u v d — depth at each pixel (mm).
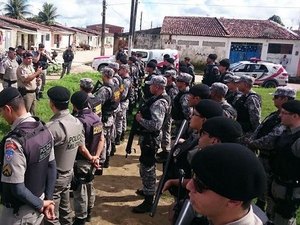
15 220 2387
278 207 2998
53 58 24766
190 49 29891
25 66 7371
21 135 2287
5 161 2242
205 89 3676
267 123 3561
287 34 29094
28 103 7469
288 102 2975
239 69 20875
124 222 4137
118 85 5625
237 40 29312
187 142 2748
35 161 2344
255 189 1074
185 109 4992
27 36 34500
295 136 2875
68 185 3266
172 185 2727
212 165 1087
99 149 3750
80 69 23750
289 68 28984
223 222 1138
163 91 4199
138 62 11000
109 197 4770
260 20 32094
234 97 4863
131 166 5996
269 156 3164
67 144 3031
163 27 30609
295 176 2871
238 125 2084
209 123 2082
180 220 1830
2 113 2400
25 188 2287
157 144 4211
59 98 3020
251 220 1140
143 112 4160
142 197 4844
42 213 2537
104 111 5383
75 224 3725
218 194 1088
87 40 59750
